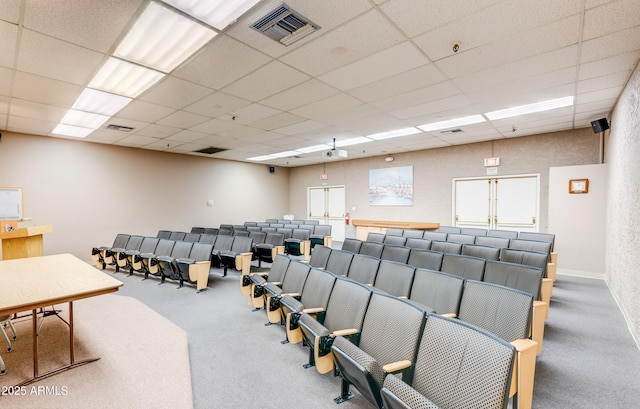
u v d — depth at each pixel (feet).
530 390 5.50
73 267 10.34
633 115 10.96
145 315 12.41
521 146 22.27
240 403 6.99
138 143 23.81
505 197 23.25
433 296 8.86
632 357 8.98
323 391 7.43
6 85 11.95
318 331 7.23
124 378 7.89
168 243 19.08
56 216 21.49
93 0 7.03
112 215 24.26
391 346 6.30
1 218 15.93
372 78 11.62
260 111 15.69
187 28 8.27
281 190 38.65
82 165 22.77
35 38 8.63
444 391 4.99
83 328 11.06
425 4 7.27
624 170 12.45
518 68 10.77
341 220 34.12
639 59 10.03
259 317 12.28
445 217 26.20
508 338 6.86
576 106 15.08
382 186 30.37
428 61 10.21
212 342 10.09
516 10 7.50
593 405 6.85
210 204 31.12
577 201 18.67
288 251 21.84
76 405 6.81
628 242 11.57
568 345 9.73
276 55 9.75
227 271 20.63
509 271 9.95
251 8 7.41
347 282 8.48
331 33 8.50
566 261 18.95
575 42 9.02
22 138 20.15
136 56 9.86
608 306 13.30
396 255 13.44
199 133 20.57
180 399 7.06
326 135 21.38
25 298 7.01
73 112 15.62
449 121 18.02
